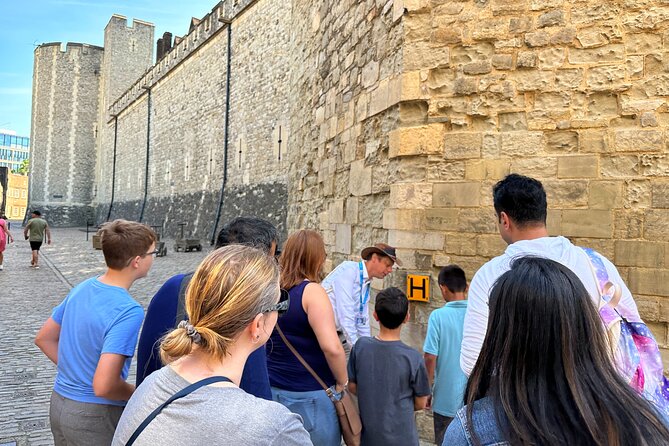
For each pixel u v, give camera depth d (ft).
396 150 13.76
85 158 147.74
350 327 9.40
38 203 142.31
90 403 6.55
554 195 11.86
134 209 117.70
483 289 6.26
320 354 7.55
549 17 12.16
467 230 12.58
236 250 4.25
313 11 23.79
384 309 8.58
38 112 143.54
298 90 27.27
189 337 3.83
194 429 3.46
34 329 23.38
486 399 3.68
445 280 10.11
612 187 11.35
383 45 14.94
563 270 3.79
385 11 14.84
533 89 12.24
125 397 6.55
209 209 81.10
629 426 3.25
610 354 3.96
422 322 13.00
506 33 12.55
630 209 11.18
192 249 67.51
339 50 19.33
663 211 10.87
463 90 12.87
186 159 93.56
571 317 3.51
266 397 5.92
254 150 69.51
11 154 365.81
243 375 5.80
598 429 3.22
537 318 3.54
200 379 3.80
